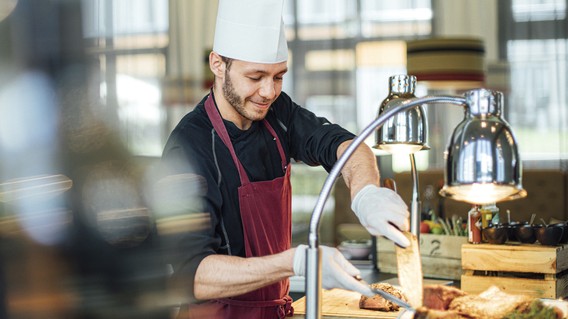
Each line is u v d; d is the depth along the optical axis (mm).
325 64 7355
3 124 666
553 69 6785
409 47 4398
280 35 2096
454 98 1348
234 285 1746
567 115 6750
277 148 2305
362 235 4711
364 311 2141
